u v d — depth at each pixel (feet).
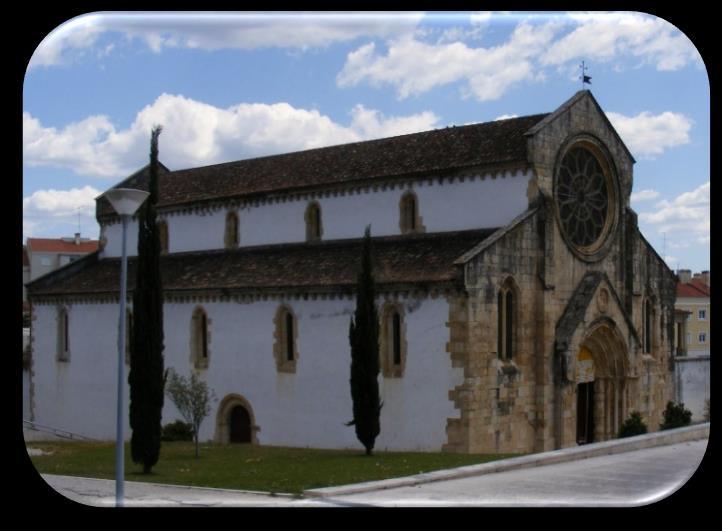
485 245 153.07
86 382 215.10
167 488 107.86
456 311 149.59
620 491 94.43
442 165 173.27
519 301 159.94
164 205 220.02
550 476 103.35
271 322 177.68
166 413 195.21
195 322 192.03
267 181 203.31
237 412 185.26
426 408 152.87
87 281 223.10
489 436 152.35
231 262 198.59
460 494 93.25
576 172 178.70
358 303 145.48
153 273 131.23
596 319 172.45
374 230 181.68
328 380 168.14
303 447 170.30
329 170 193.06
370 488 96.48
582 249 178.40
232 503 92.84
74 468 133.90
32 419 230.48
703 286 310.24
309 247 190.29
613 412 180.14
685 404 208.64
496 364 153.99
